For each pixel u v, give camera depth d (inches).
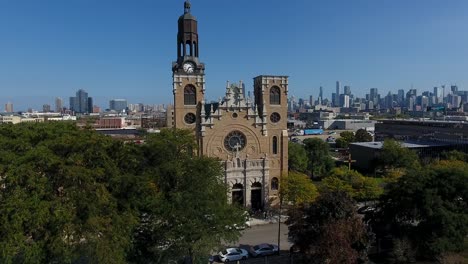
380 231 1926.7
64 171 1235.2
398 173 3363.7
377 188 2775.6
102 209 1328.7
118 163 1572.3
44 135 1535.4
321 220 1625.2
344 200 1659.7
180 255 1611.7
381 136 7362.2
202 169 1656.0
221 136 2790.4
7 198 1170.6
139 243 1567.4
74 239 1234.6
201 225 1528.1
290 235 1732.3
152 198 1505.9
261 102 2901.1
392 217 1902.1
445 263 1663.4
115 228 1301.7
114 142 1584.6
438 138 5851.4
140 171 1612.9
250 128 2844.5
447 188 1839.3
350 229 1556.3
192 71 2770.7
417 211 1817.2
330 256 1492.4
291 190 2487.7
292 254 1891.0
